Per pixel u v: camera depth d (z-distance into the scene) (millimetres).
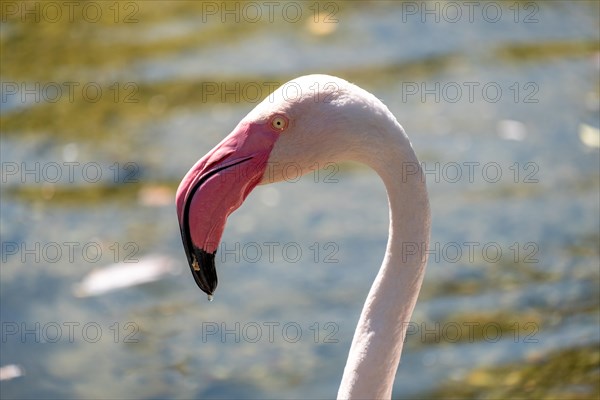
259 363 7777
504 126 10789
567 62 11961
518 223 9305
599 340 7703
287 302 8445
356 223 9438
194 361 7836
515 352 7656
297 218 9562
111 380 7668
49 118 11164
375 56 12031
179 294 8648
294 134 4156
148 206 9742
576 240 9039
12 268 8992
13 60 12312
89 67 12078
